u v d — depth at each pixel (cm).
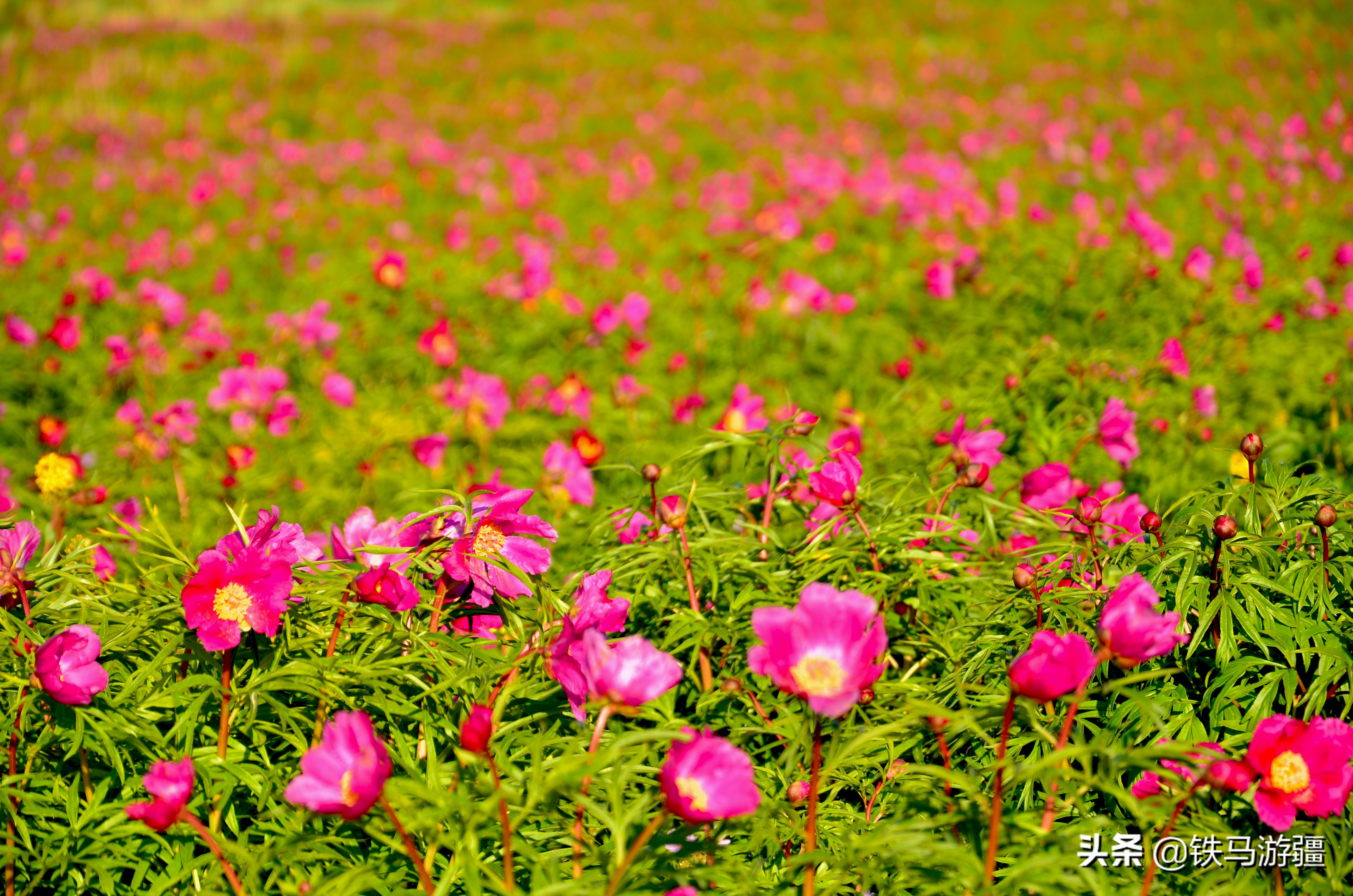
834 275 657
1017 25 1811
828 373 519
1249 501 217
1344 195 814
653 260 749
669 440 438
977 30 1794
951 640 224
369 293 605
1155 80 1404
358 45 1806
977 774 197
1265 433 407
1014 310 505
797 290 562
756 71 1578
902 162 998
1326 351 477
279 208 873
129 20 2080
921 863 166
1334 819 179
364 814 162
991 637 213
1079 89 1373
